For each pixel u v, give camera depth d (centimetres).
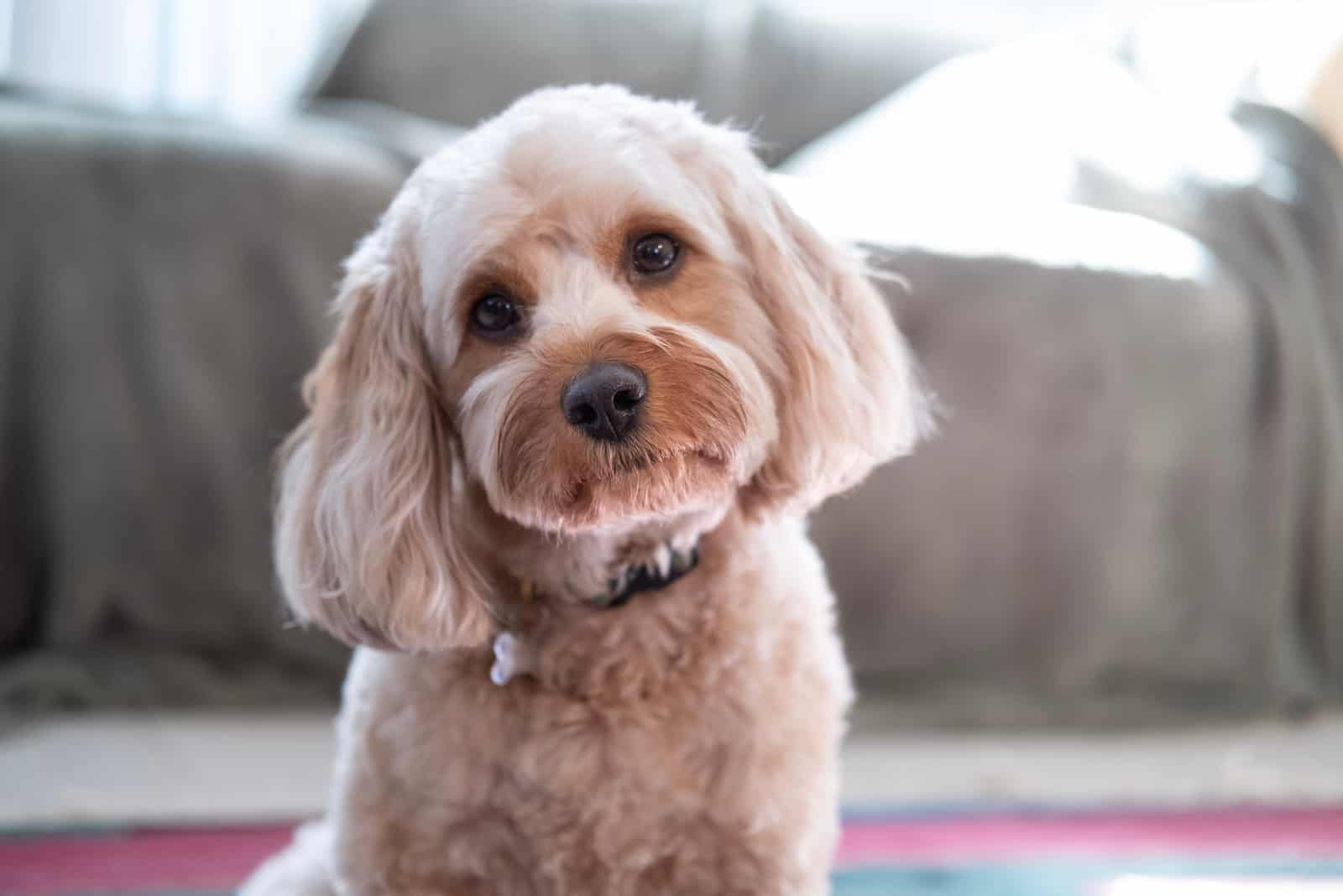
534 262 152
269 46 505
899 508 319
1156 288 322
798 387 168
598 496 143
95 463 311
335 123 393
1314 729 323
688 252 160
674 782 157
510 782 158
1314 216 348
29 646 319
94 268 311
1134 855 241
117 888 219
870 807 267
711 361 147
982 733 316
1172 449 324
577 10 480
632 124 163
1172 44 423
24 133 312
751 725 159
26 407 309
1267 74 387
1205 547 329
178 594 317
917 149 377
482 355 158
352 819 164
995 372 318
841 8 497
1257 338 331
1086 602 321
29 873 224
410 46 468
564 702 159
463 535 169
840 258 183
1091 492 320
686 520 160
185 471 316
